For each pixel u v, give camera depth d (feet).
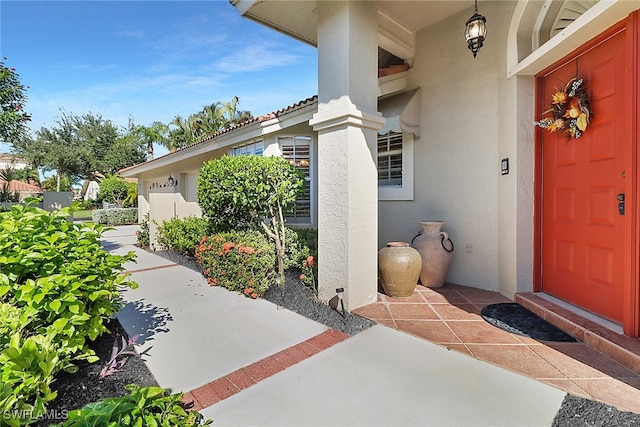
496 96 18.40
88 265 10.12
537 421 8.09
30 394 7.09
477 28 15.70
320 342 12.72
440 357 11.31
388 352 11.74
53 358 7.54
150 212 37.93
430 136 21.70
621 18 11.33
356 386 9.69
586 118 13.41
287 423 8.16
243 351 12.03
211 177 20.42
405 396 9.16
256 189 18.93
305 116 25.17
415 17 20.58
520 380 9.83
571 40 12.84
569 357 11.07
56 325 8.27
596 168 13.23
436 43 21.21
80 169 103.14
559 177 15.39
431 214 21.74
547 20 15.80
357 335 13.24
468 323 14.15
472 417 8.26
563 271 15.28
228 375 10.39
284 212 22.79
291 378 10.18
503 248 17.94
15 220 10.64
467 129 19.77
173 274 25.09
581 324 12.48
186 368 10.82
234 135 32.83
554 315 13.69
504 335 12.91
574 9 14.90
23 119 36.06
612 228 12.52
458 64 20.12
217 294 19.48
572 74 14.44
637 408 8.43
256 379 10.16
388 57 26.94
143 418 6.79
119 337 13.26
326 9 16.08
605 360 10.83
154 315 15.88
